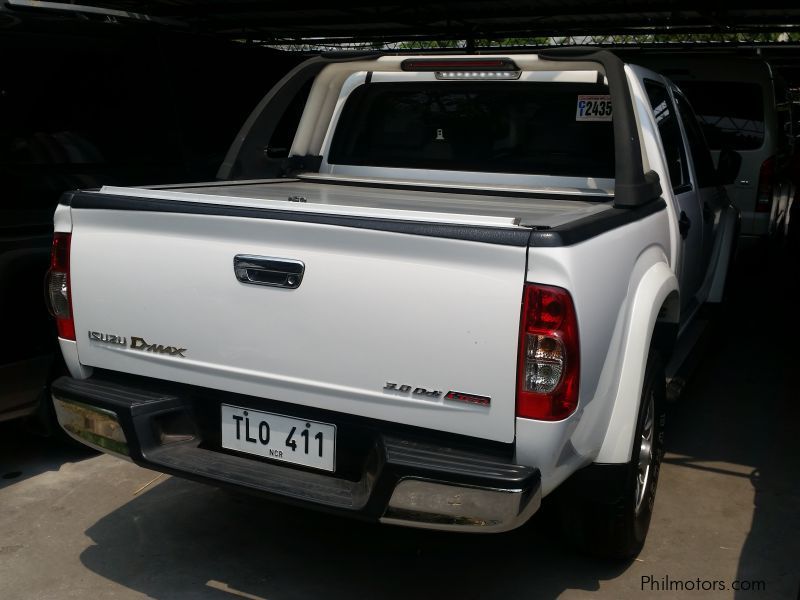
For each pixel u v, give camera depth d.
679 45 13.34
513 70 3.66
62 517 3.63
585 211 3.05
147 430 2.84
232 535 3.51
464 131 4.03
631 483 2.99
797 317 7.25
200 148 4.77
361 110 4.32
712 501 3.87
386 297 2.48
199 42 4.84
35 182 3.82
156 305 2.85
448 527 2.45
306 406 2.69
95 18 4.48
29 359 3.72
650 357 3.18
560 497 3.05
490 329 2.38
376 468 2.53
